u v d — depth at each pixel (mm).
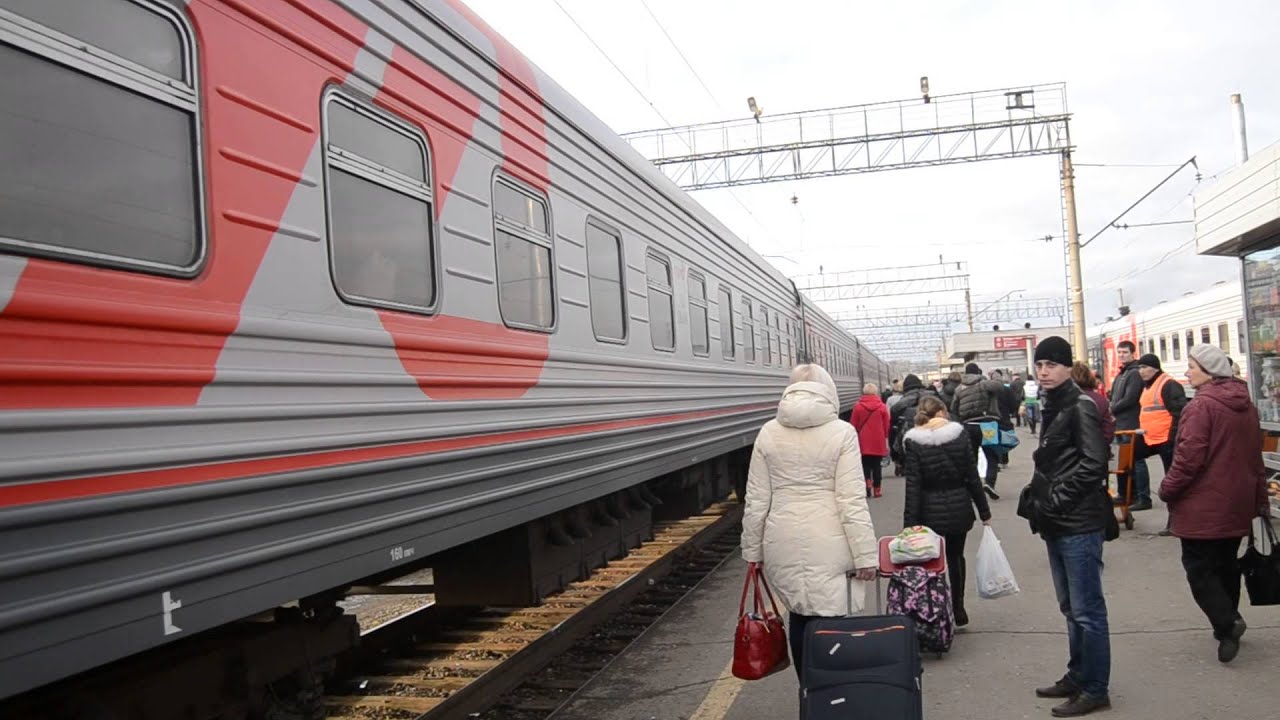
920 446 5996
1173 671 5125
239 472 2998
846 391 23688
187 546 2801
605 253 6672
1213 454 5094
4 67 2438
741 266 11484
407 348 4012
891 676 3785
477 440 4582
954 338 39719
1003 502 12055
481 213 4797
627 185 7246
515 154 5230
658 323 7898
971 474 5980
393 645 6352
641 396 7215
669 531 11406
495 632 6672
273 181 3285
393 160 4070
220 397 2957
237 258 3092
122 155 2730
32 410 2350
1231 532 5090
